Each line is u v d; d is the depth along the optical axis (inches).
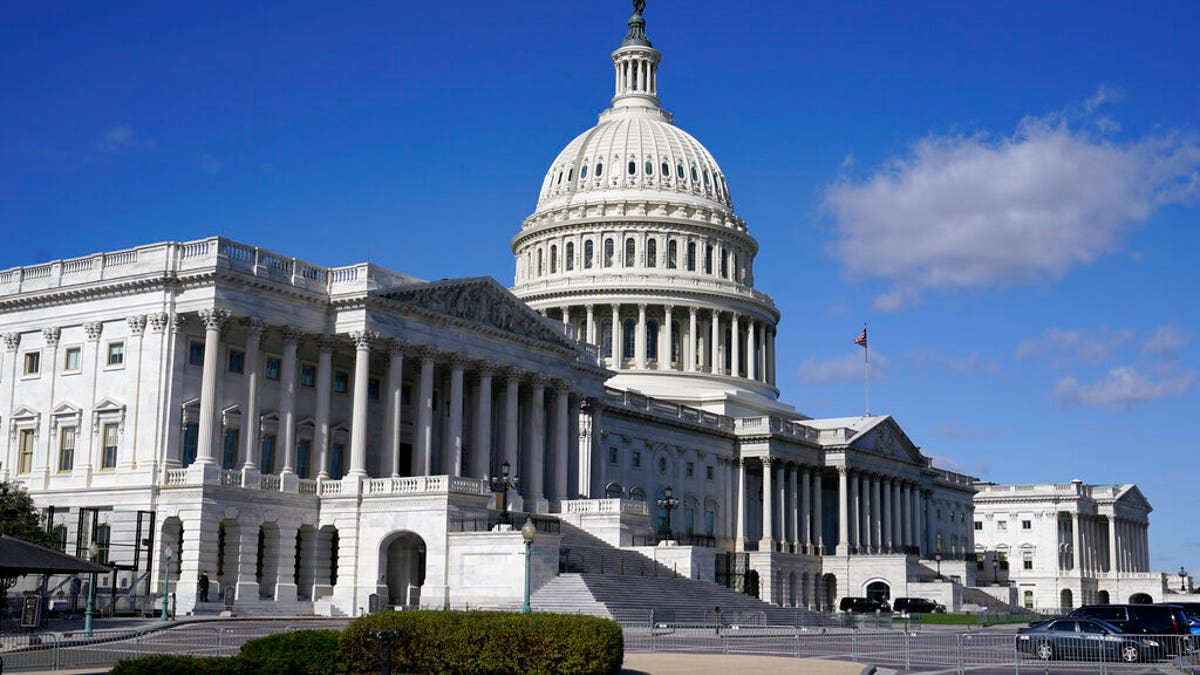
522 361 4111.7
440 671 1621.6
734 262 6879.9
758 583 5639.8
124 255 3472.0
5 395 3617.1
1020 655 2364.7
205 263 3316.9
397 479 3420.3
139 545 3169.3
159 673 1494.8
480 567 3243.1
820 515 6112.2
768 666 1948.8
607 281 6481.3
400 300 3629.4
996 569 7864.2
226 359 3425.2
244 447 3373.5
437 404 4013.3
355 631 1653.5
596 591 3191.4
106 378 3430.1
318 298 3563.0
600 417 4746.6
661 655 2178.9
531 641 1600.6
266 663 1610.5
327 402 3587.6
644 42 7445.9
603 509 4018.2
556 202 6919.3
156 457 3284.9
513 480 3966.5
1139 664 2186.3
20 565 2201.0
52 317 3570.4
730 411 6200.8
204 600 3075.8
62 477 3437.5
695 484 5669.3
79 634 2346.2
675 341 6525.6
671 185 6820.9
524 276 6914.4
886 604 5349.4
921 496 7214.6
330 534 3533.5
